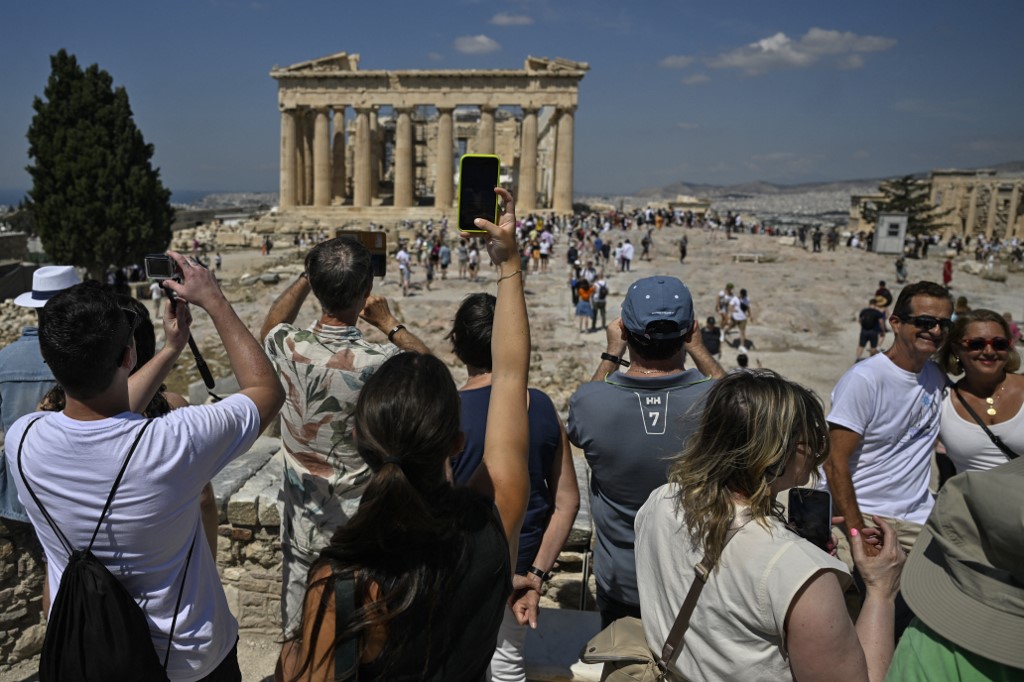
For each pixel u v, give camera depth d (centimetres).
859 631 278
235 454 300
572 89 7506
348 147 9388
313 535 394
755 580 238
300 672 211
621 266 4091
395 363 226
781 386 258
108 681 276
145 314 407
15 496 459
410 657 207
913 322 423
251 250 6462
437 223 6794
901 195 8250
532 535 372
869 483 453
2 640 521
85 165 4594
